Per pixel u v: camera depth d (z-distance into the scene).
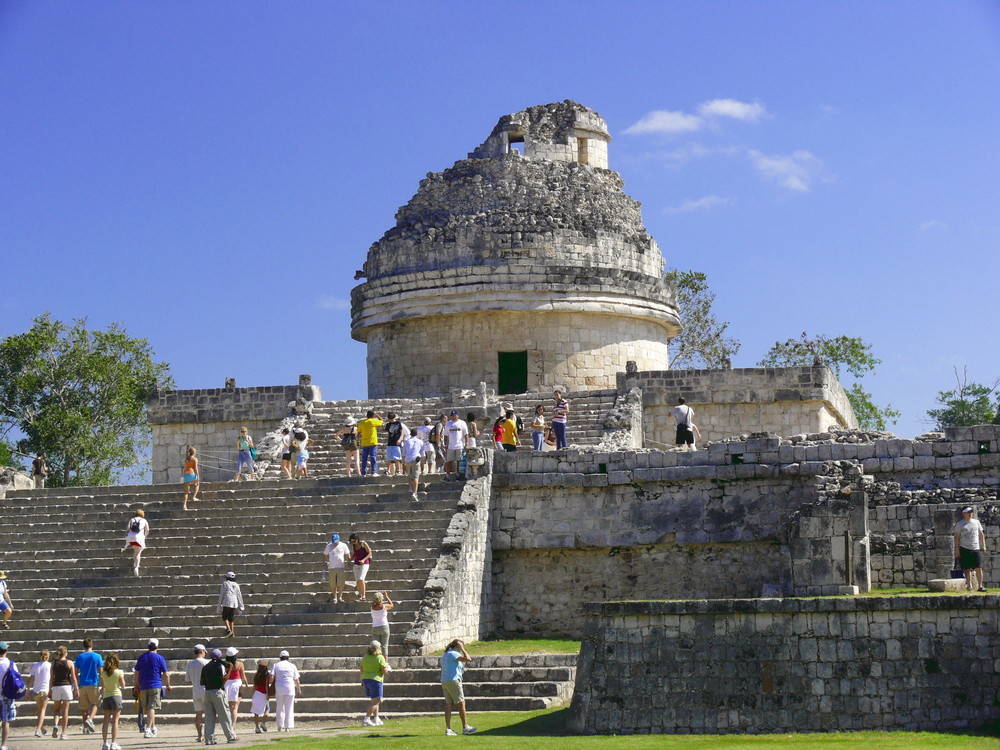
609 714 23.61
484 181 49.69
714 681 23.30
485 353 48.25
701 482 33.66
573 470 34.41
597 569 34.22
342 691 27.56
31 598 32.50
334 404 45.22
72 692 26.58
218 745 23.78
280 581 31.92
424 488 34.66
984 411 73.00
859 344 71.31
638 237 50.59
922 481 32.38
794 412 43.59
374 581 31.23
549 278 47.81
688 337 72.00
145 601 31.84
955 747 20.28
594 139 52.56
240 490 35.94
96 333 64.94
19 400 63.09
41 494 37.16
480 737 23.16
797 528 27.30
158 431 47.28
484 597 33.53
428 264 48.84
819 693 22.88
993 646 22.48
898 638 22.80
